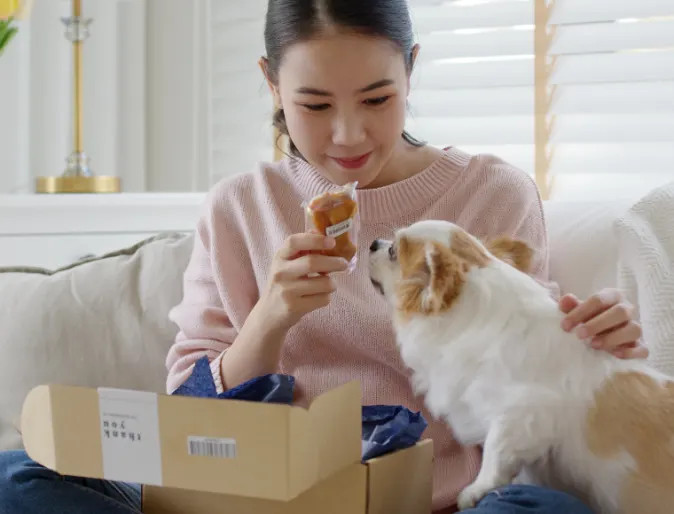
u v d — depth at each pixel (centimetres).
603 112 210
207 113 255
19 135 244
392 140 129
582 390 109
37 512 102
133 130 254
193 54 253
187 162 256
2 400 156
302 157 144
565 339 113
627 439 106
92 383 159
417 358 120
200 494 104
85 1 247
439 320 117
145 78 254
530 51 217
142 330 163
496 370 112
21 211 197
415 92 227
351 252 119
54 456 99
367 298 133
